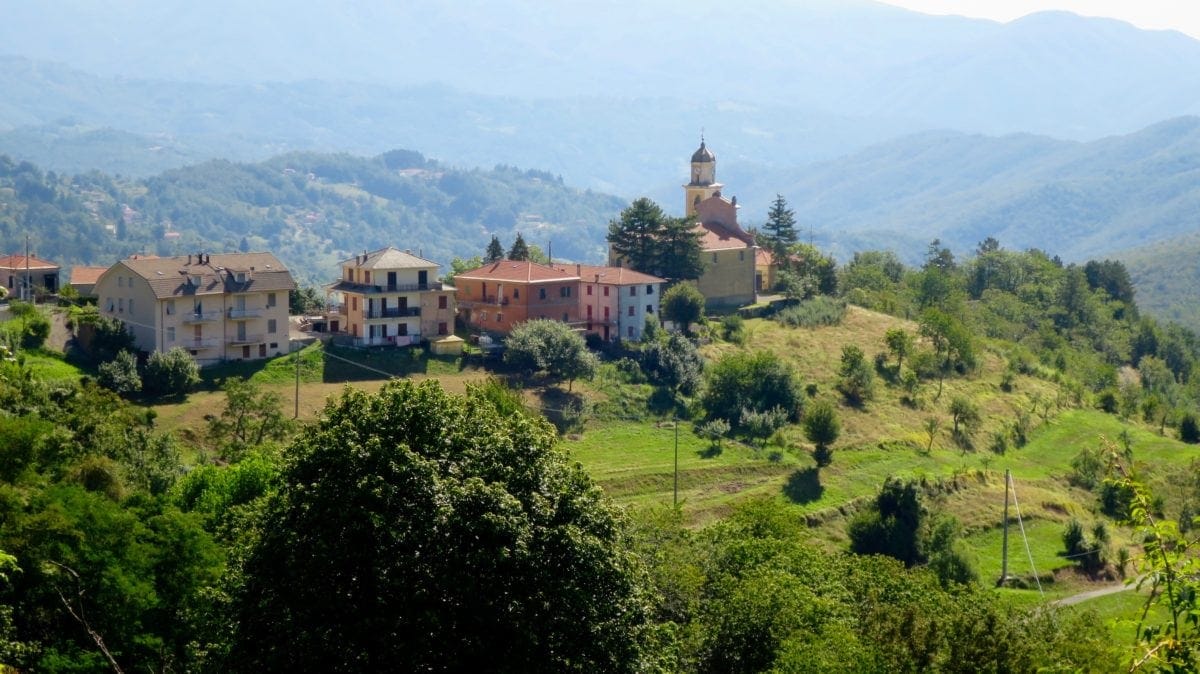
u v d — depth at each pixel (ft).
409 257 459.73
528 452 161.89
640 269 548.31
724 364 445.37
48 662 160.04
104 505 187.62
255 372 406.00
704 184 627.46
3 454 204.74
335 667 141.38
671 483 371.15
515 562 147.64
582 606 149.79
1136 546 382.01
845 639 178.19
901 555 347.77
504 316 487.20
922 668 186.70
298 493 151.02
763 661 192.95
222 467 283.18
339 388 404.36
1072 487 434.71
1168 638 89.86
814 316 565.94
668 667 174.91
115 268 415.64
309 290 538.06
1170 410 567.59
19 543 168.04
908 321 592.60
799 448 414.21
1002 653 183.73
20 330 382.22
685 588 214.90
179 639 179.52
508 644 146.72
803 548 240.73
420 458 150.51
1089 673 175.63
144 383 374.43
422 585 144.15
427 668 144.56
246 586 150.41
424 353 442.91
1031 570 355.36
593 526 159.53
